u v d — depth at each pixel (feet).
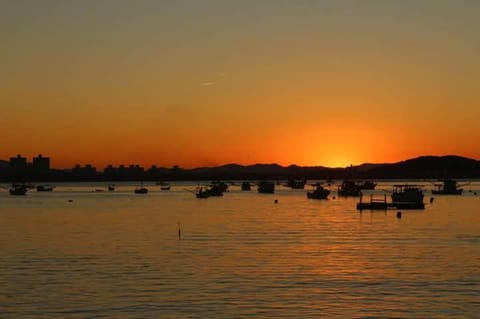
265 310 163.94
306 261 239.50
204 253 262.06
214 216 495.00
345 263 234.38
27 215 518.78
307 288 189.06
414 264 231.50
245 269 221.25
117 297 177.06
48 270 219.61
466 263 233.35
